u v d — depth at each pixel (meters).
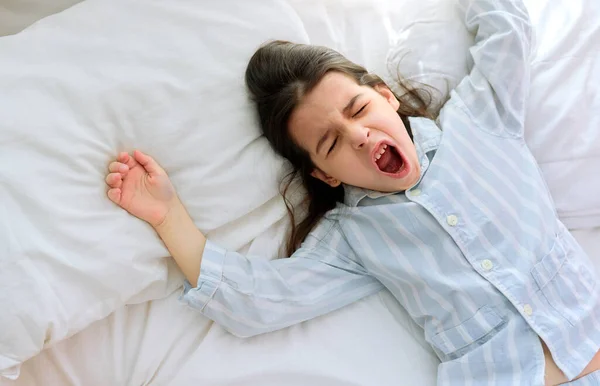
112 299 0.81
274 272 0.90
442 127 0.98
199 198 0.89
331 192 0.99
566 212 0.99
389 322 0.94
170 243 0.86
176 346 0.88
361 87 0.91
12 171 0.76
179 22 0.90
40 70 0.82
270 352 0.89
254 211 0.95
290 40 0.96
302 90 0.88
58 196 0.78
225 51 0.92
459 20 1.05
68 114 0.81
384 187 0.92
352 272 0.95
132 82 0.85
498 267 0.88
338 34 1.05
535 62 1.02
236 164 0.91
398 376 0.89
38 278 0.74
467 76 1.02
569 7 1.04
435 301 0.89
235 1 0.94
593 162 0.98
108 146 0.83
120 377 0.86
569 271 0.89
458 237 0.89
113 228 0.81
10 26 0.98
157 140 0.86
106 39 0.87
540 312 0.86
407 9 1.06
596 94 0.99
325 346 0.91
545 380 0.83
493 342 0.85
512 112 0.97
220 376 0.86
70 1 0.99
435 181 0.92
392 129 0.90
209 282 0.85
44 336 0.75
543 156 0.99
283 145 0.93
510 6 1.00
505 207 0.91
